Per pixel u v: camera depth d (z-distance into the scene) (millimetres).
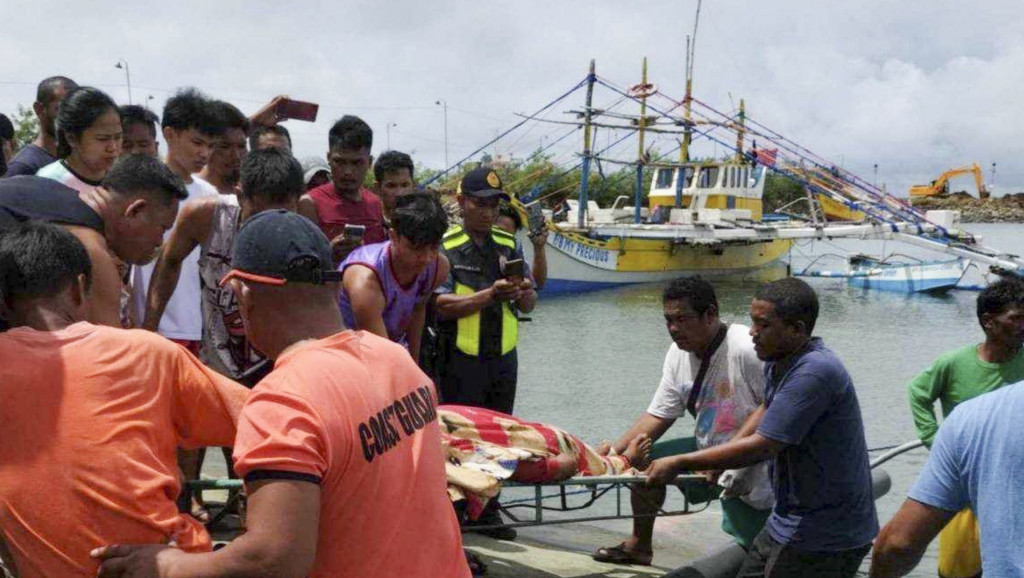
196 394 2438
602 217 36250
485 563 5207
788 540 3898
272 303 2203
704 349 4559
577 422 10320
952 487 2588
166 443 2398
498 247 5668
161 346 2426
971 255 26359
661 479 4117
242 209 4074
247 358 4340
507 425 4188
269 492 1968
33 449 2254
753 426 4270
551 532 6312
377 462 2123
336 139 5203
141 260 3281
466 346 5461
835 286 29422
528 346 16328
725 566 4605
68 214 3037
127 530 2268
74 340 2338
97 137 4059
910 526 2652
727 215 32750
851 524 3861
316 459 2004
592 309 23453
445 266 4672
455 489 3916
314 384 2074
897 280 28047
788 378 3818
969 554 4895
